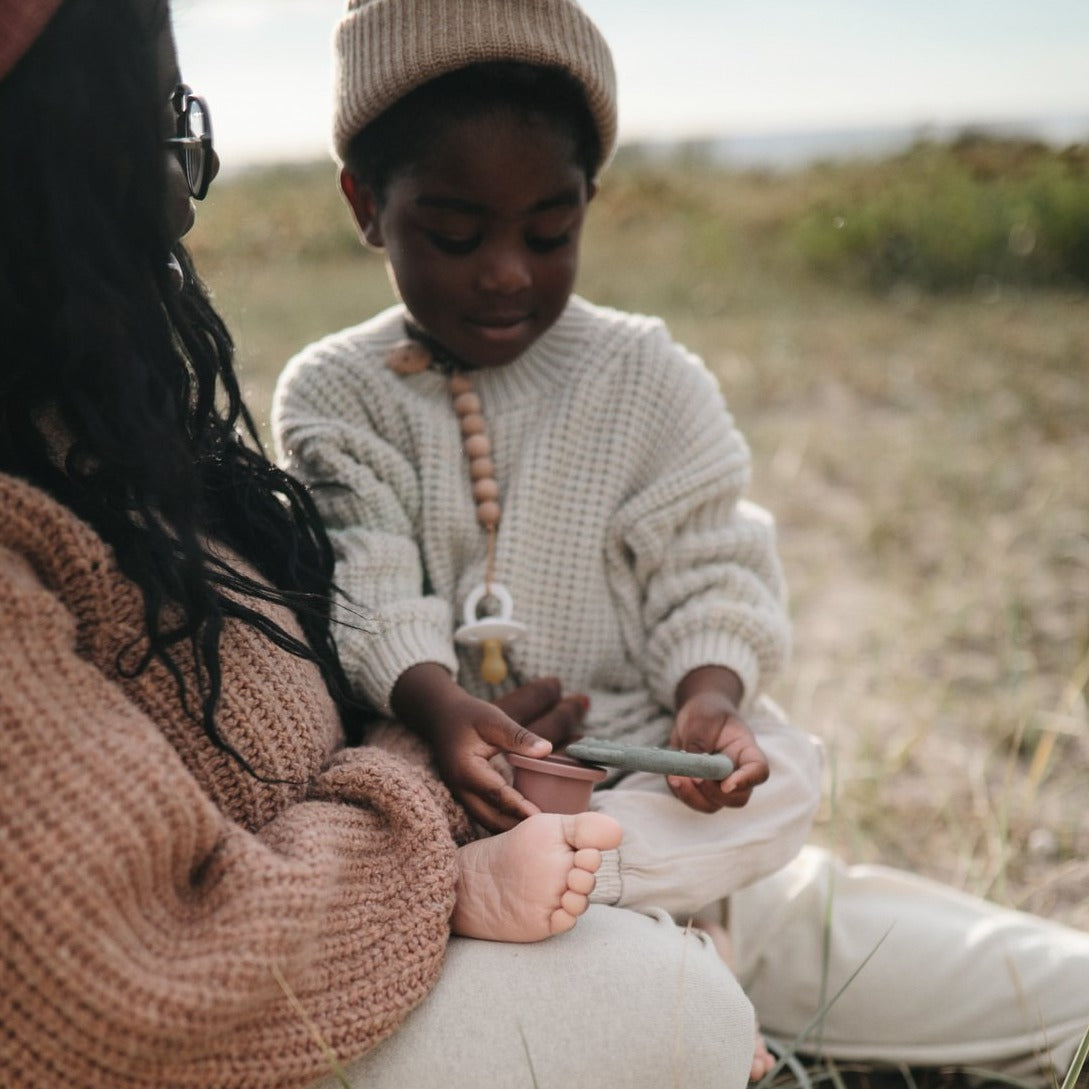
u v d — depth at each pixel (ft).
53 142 3.51
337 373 5.63
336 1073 3.56
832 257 27.25
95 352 3.67
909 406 16.79
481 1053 3.77
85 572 3.67
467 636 5.20
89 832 3.18
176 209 3.98
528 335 5.31
